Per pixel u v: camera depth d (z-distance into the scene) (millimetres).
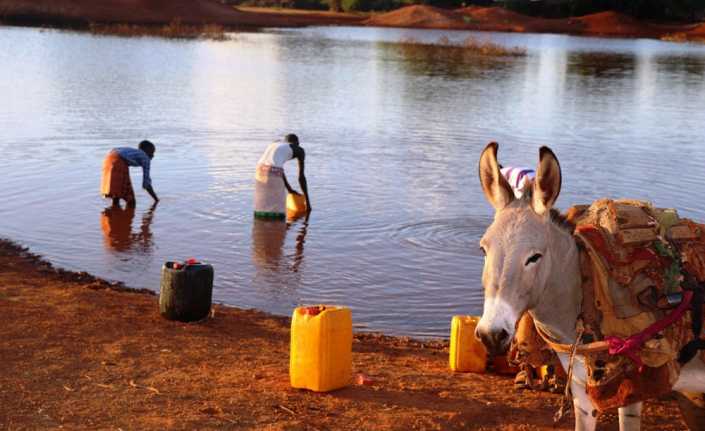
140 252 11484
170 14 78812
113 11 74875
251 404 6059
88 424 5590
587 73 44156
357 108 26594
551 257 3980
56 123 21312
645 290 4152
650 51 66375
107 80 31562
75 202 13945
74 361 6809
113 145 18719
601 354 4148
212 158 17828
